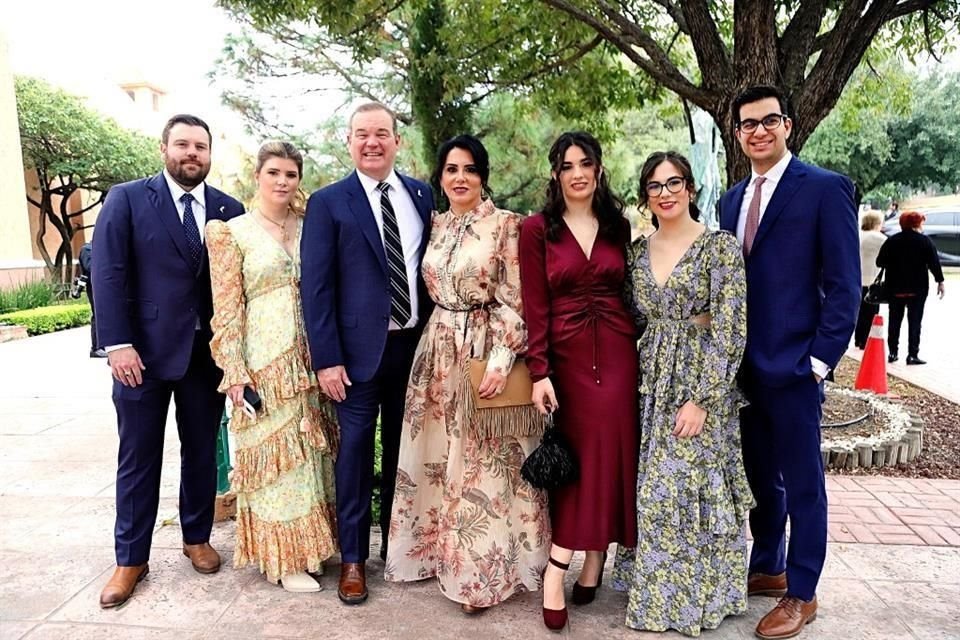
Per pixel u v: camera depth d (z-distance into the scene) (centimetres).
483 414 246
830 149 1748
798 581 243
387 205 268
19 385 701
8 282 1377
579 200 245
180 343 268
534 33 582
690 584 239
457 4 599
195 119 268
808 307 233
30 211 2247
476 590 252
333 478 292
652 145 1166
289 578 275
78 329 1273
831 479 401
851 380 677
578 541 239
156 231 263
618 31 535
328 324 259
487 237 256
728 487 244
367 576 286
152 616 254
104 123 1909
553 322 246
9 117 1412
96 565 296
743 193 251
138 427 268
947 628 246
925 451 453
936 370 739
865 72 703
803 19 428
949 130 1998
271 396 266
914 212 759
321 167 879
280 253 270
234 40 838
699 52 435
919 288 759
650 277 241
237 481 270
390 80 819
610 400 240
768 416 245
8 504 367
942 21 546
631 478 245
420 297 276
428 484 276
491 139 836
